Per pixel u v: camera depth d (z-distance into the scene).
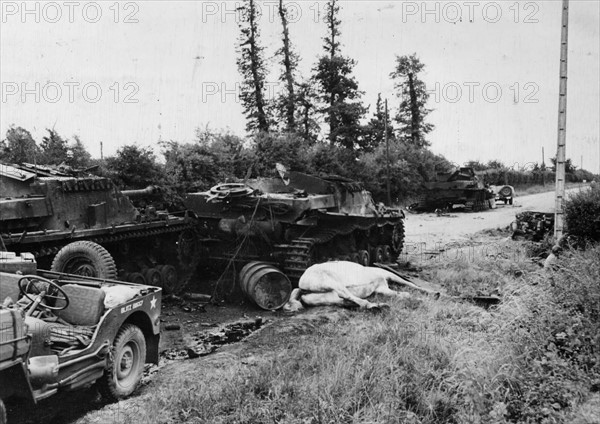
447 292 10.76
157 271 11.84
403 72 43.50
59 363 5.28
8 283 6.02
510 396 5.25
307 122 32.72
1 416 4.86
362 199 14.90
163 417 5.45
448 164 37.44
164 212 12.69
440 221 26.20
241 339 8.57
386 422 5.04
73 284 6.87
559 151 13.39
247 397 5.64
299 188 14.18
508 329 6.76
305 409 5.34
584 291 7.15
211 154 20.36
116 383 6.05
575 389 5.18
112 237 10.90
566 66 13.23
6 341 4.69
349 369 5.98
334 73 32.19
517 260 13.53
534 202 37.69
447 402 5.40
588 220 11.29
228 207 12.55
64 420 5.68
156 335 6.94
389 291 10.46
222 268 12.93
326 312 9.79
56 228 10.07
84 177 10.93
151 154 17.70
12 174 9.88
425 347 6.71
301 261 11.55
